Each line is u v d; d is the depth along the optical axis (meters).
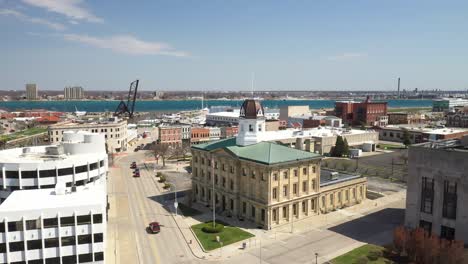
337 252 69.12
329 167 148.62
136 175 135.88
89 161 88.50
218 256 68.12
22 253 55.28
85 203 58.84
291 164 83.69
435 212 74.31
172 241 75.38
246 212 87.06
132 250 71.12
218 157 93.38
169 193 112.50
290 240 75.12
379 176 134.38
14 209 55.12
